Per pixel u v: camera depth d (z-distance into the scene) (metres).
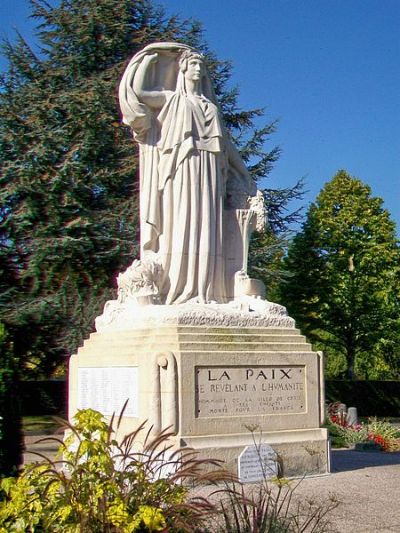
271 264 29.77
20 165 24.31
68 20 27.09
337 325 40.16
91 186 25.02
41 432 23.61
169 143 11.26
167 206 11.19
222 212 11.48
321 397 10.96
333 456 13.52
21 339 25.17
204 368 9.86
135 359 10.05
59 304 24.12
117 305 11.26
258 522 5.82
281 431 10.40
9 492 5.73
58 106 25.31
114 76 25.84
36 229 24.38
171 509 5.41
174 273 11.02
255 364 10.32
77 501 5.38
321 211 41.69
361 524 7.64
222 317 10.42
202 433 9.70
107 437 5.86
